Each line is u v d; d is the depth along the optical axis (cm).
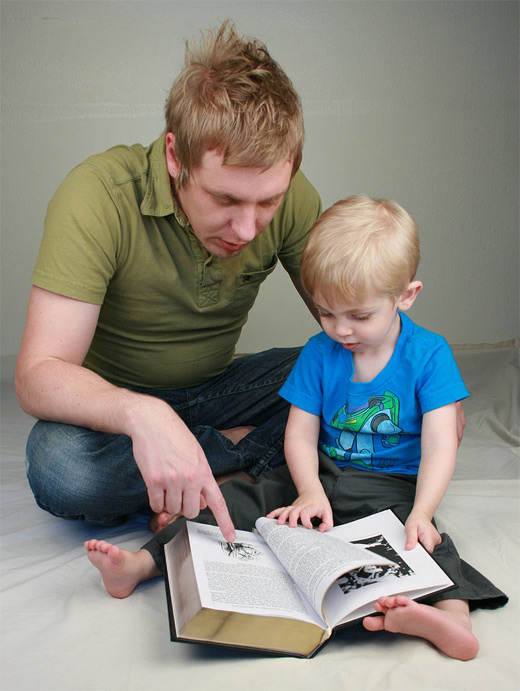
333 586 86
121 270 120
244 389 147
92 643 85
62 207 110
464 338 336
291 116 96
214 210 99
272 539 96
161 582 102
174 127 99
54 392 101
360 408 117
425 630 80
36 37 309
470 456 160
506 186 325
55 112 312
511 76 318
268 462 133
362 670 78
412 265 111
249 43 102
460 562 95
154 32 311
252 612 78
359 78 318
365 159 323
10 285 318
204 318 133
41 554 112
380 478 113
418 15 315
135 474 111
